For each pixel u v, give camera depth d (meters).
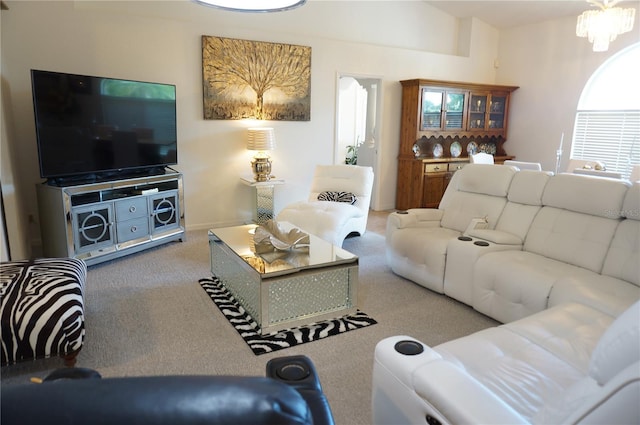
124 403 0.54
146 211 4.10
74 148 3.61
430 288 3.27
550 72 6.39
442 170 6.25
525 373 1.49
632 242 2.41
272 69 5.15
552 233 2.86
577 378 1.47
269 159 5.15
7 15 3.79
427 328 2.69
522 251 2.96
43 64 3.99
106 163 3.87
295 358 1.46
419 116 6.06
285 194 5.57
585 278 2.35
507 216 3.21
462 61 6.72
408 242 3.41
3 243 3.21
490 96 6.70
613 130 5.80
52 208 3.50
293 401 0.57
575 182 2.79
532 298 2.43
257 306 2.65
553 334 1.76
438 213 3.75
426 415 1.22
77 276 2.42
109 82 3.79
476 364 1.55
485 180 3.43
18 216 3.70
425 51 6.45
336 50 5.61
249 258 2.75
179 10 4.71
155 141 4.29
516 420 1.06
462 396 1.14
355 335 2.60
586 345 1.67
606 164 5.91
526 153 6.87
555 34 6.26
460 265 2.97
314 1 5.47
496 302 2.69
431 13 6.44
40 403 0.53
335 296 2.86
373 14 5.94
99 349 2.39
